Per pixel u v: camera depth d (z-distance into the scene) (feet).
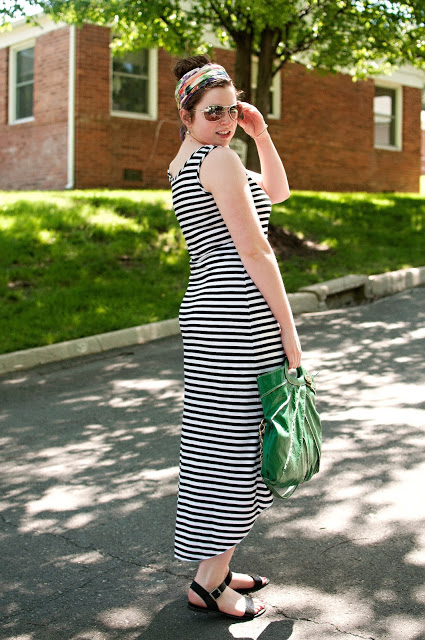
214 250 8.57
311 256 35.29
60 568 10.51
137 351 24.20
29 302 27.25
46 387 20.61
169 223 37.14
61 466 14.58
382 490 12.34
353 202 48.01
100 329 25.25
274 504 12.09
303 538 10.89
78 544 11.24
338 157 65.92
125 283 29.84
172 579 10.08
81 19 34.83
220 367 8.40
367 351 22.18
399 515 11.39
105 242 34.27
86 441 15.98
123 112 52.80
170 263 32.65
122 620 9.10
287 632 8.57
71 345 23.94
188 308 8.68
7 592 9.90
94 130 51.42
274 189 9.82
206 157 8.41
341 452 14.15
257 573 9.98
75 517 12.21
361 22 36.37
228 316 8.37
